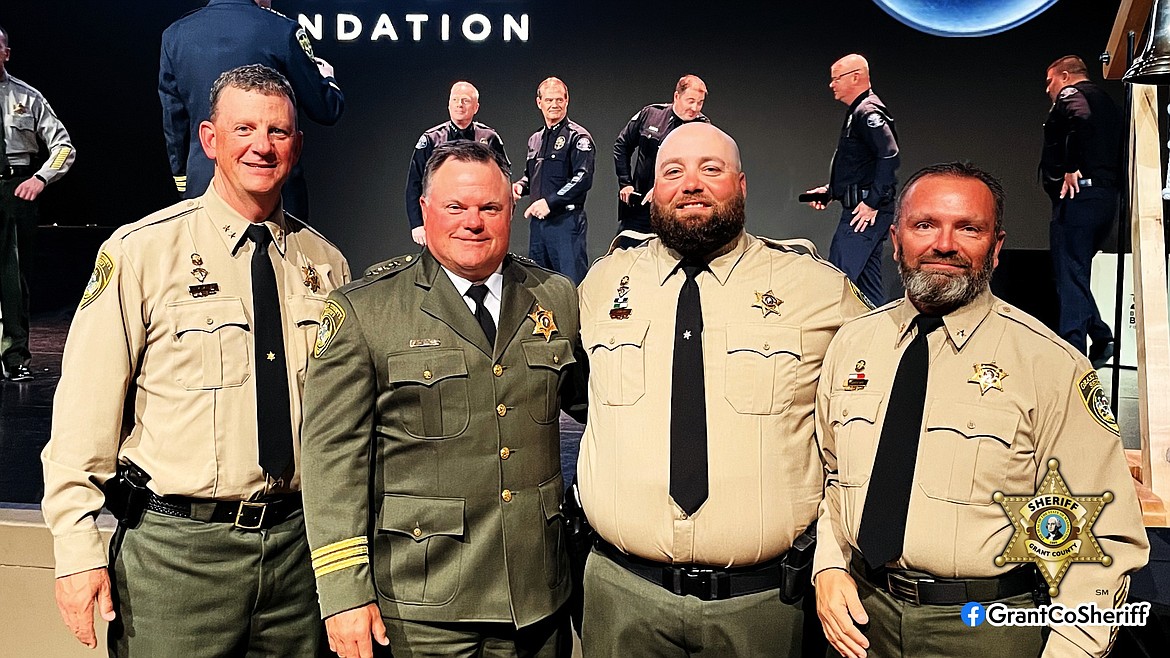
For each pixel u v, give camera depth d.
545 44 8.17
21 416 3.78
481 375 1.77
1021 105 7.81
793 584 1.78
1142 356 2.11
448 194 1.73
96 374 1.77
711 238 1.80
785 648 1.79
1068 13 7.64
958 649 1.61
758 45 8.06
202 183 3.01
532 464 1.81
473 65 8.22
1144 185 2.14
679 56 8.12
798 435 1.81
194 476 1.79
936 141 7.96
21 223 4.49
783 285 1.86
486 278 1.83
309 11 8.20
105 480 1.81
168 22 8.25
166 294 1.82
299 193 3.20
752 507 1.75
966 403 1.63
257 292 1.87
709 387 1.79
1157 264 2.12
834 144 8.08
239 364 1.83
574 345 1.90
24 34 8.34
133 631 1.82
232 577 1.82
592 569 1.88
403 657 1.76
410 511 1.76
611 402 1.83
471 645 1.78
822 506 1.80
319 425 1.74
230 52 2.93
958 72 7.86
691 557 1.76
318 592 1.71
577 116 8.23
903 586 1.65
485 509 1.76
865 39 7.94
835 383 1.76
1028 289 7.14
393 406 1.77
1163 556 2.57
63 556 1.75
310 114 3.12
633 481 1.78
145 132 8.42
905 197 1.69
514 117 8.27
